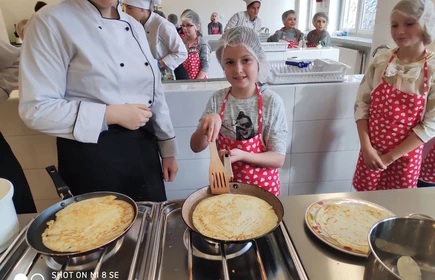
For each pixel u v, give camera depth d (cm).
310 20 623
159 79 114
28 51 84
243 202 73
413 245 53
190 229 59
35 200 157
